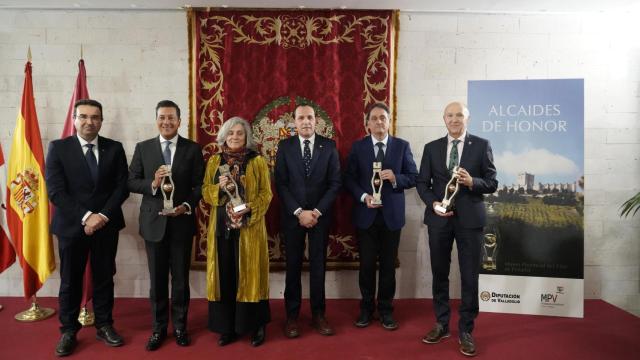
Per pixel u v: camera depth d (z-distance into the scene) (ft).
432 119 11.88
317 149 9.57
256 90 11.53
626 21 11.76
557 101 10.62
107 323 8.96
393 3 11.16
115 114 11.66
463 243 8.66
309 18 11.50
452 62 11.85
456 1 11.02
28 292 10.16
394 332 9.54
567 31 11.82
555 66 11.86
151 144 8.93
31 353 8.45
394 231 9.66
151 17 11.60
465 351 8.41
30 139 10.36
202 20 11.45
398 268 11.92
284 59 11.51
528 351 8.63
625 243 11.95
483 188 8.43
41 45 11.58
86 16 11.58
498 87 10.78
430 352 8.59
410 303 11.52
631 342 9.07
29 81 10.50
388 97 11.60
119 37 11.60
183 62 11.66
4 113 11.61
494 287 10.75
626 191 11.90
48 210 10.35
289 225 9.39
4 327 9.72
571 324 10.04
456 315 10.61
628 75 11.82
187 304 8.95
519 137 10.72
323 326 9.41
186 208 8.61
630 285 11.79
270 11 11.48
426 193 8.98
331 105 11.50
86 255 8.84
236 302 8.57
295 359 8.25
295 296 9.52
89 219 8.36
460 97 11.89
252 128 11.52
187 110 11.69
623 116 11.85
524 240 10.66
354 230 11.64
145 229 8.63
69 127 10.66
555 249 10.56
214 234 8.44
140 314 10.57
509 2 11.09
